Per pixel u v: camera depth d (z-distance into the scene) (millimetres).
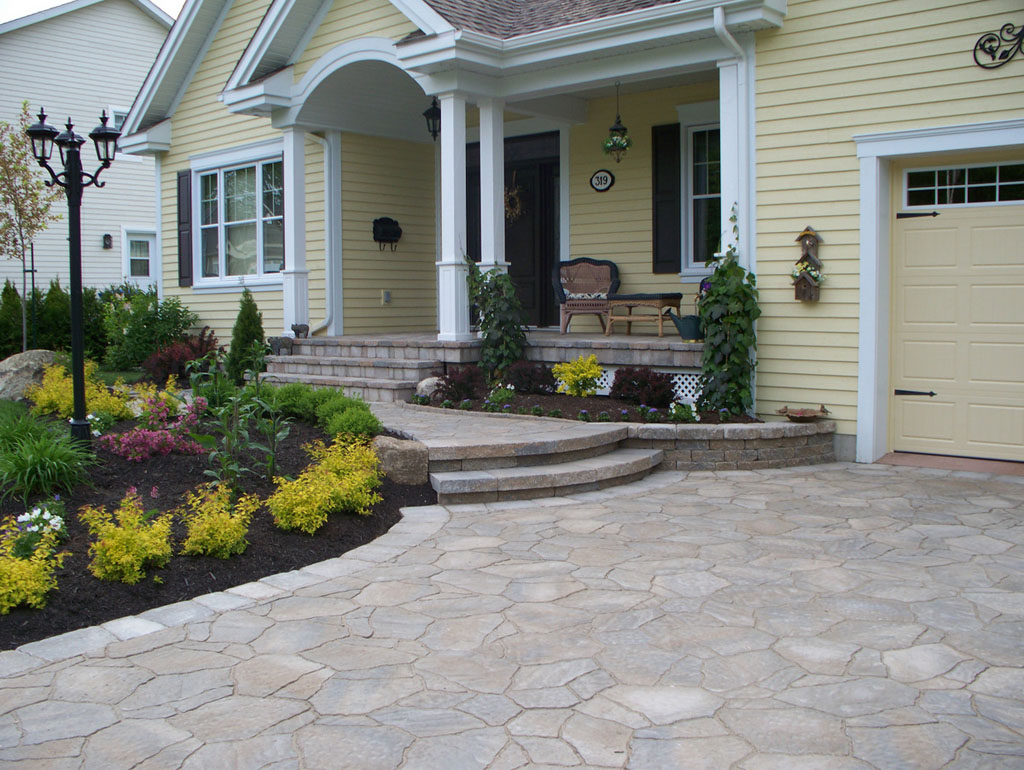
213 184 14664
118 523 5605
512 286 10102
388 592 4926
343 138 12734
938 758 3145
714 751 3215
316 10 11445
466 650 4137
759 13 8125
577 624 4430
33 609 4551
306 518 5773
